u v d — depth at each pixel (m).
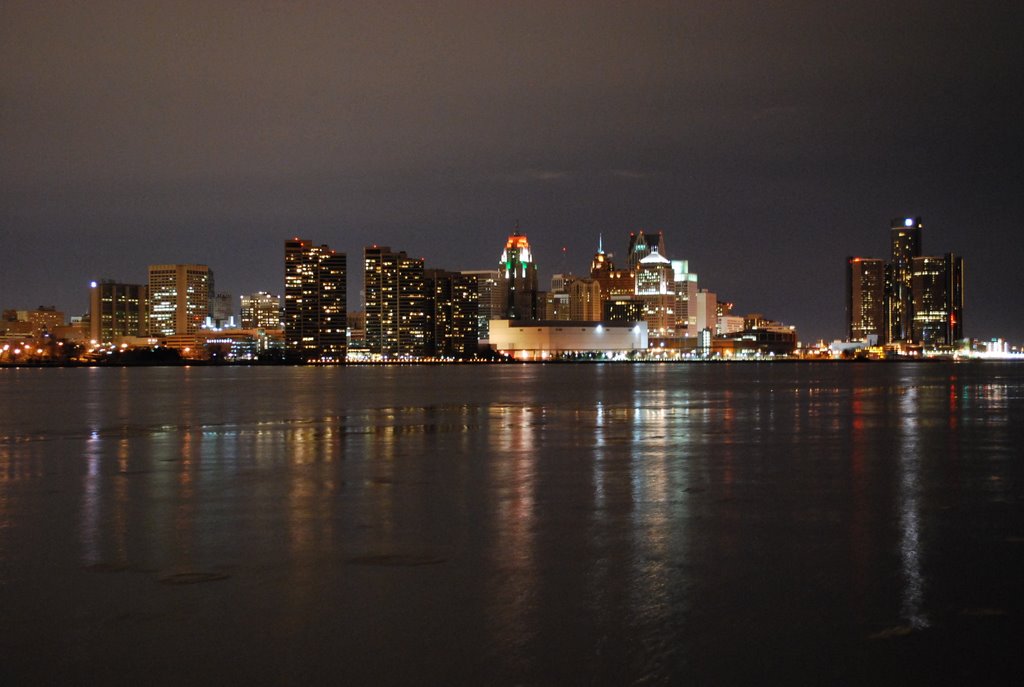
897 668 14.30
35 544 22.84
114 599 17.86
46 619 16.66
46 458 43.53
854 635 15.73
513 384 175.88
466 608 17.22
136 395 128.25
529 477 35.56
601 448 47.28
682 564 20.55
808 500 29.55
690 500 29.59
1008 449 46.00
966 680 13.87
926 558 21.09
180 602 17.66
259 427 64.19
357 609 17.17
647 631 15.95
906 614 16.83
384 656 14.80
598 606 17.36
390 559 21.09
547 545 22.55
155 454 45.22
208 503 29.20
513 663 14.51
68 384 189.38
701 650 15.05
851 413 77.12
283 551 21.95
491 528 24.78
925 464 39.62
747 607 17.25
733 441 51.19
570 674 14.08
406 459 42.31
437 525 25.20
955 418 70.00
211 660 14.65
